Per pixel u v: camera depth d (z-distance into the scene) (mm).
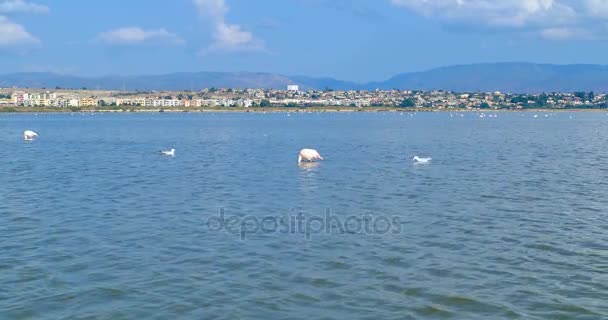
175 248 25484
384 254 24609
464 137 109500
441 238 27219
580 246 25828
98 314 18391
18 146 88188
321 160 63344
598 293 20094
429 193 39875
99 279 21469
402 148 81875
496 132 128750
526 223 30328
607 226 29578
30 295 19906
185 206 35125
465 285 20844
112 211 33594
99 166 58125
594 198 37750
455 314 18391
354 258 24031
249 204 35719
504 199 37469
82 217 31875
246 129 147375
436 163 59844
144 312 18547
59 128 153750
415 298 19672
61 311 18625
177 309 18766
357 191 40719
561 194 39375
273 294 20031
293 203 36031
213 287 20672
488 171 52625
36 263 23312
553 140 99688
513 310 18672
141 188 42469
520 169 54188
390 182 45281
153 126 166875
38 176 49812
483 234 28000
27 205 35531
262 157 68000
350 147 84250
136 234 27953
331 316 18234
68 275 21891
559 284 20969
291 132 131250
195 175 50219
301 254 24609
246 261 23625
